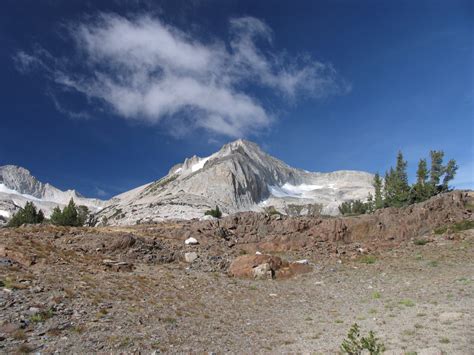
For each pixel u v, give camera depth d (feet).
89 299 65.87
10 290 61.41
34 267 80.53
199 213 468.75
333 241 147.74
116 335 51.78
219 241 143.64
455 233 133.39
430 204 153.38
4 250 84.28
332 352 49.14
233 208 629.51
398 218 151.53
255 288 95.76
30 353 42.68
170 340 52.95
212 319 67.62
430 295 77.00
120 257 107.55
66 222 213.05
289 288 97.55
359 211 290.15
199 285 92.63
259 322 68.13
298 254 135.23
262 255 113.70
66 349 45.06
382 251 131.23
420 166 226.58
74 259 94.79
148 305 69.62
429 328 55.47
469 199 159.94
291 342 55.67
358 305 77.36
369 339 36.40
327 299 85.87
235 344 54.24
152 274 96.84
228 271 111.34
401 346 48.73
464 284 81.97
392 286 90.53
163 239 136.87
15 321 50.60
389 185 256.93
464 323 55.62
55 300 61.00
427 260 113.09
